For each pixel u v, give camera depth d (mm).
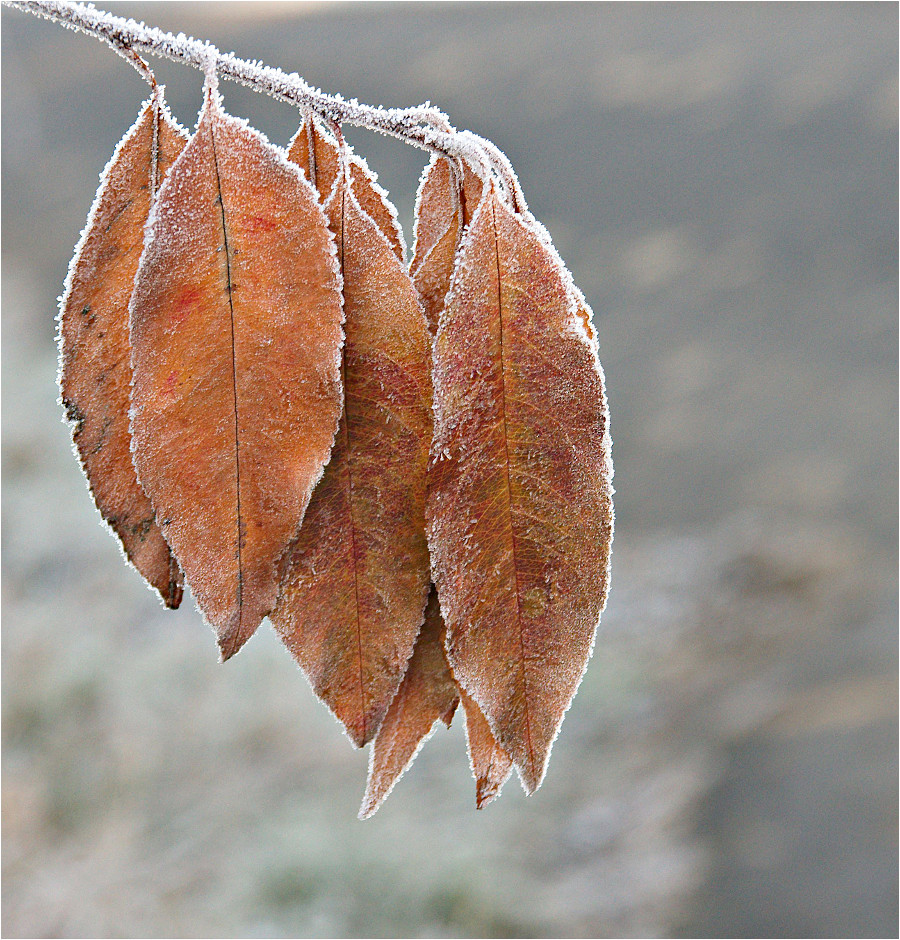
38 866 2381
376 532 562
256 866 2451
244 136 553
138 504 565
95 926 2268
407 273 562
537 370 561
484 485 560
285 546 553
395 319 562
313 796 2686
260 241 552
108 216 563
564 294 562
